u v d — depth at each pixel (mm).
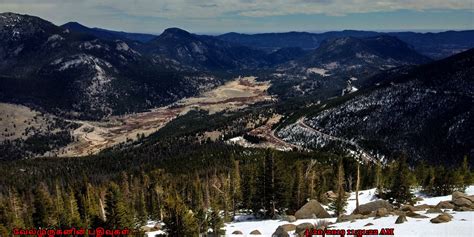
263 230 56219
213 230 57719
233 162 142125
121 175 143500
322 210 65375
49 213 80125
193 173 136500
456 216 41062
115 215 59750
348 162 112875
